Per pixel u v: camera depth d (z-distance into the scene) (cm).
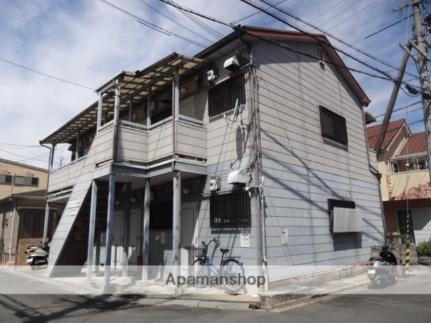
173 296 736
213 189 857
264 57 888
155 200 1071
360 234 1126
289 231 839
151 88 1031
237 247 796
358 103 1296
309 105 1016
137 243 1148
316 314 586
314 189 959
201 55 907
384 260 908
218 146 888
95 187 941
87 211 1038
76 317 576
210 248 860
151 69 890
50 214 1772
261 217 769
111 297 745
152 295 747
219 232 845
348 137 1181
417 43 1078
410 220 1639
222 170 865
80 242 1116
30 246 1413
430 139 1046
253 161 796
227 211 832
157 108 1116
